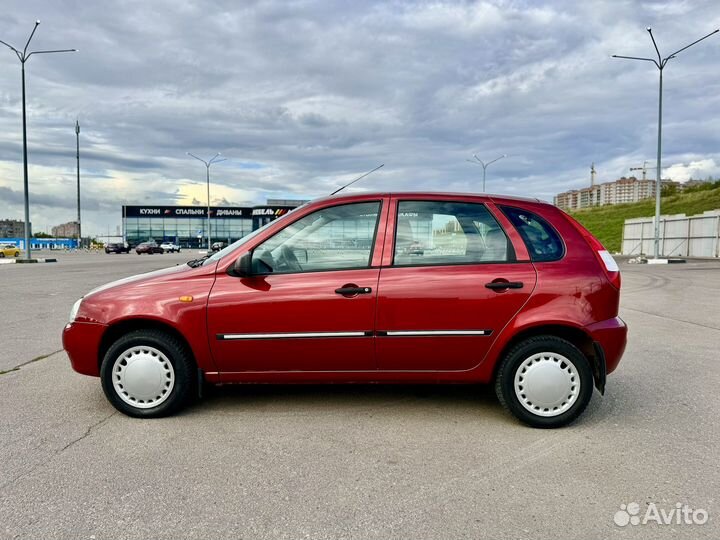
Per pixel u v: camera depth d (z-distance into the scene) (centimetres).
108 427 374
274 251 388
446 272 375
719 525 249
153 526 248
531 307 371
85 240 8025
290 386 473
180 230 8319
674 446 342
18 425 379
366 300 371
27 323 824
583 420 390
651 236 3716
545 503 269
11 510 262
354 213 391
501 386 376
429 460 321
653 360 575
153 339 384
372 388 468
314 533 242
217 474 301
